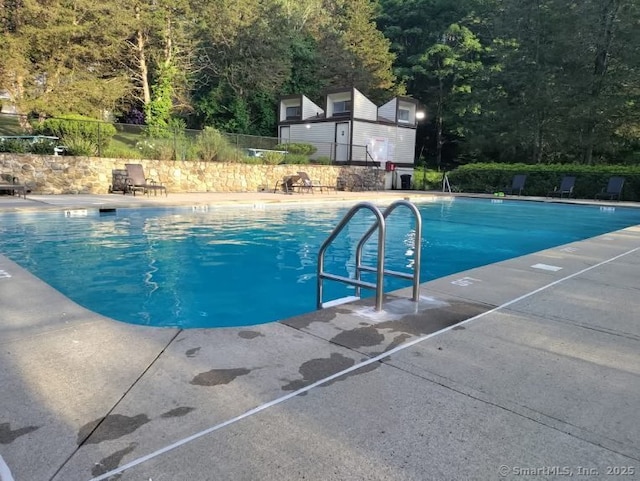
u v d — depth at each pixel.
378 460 1.63
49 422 1.83
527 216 13.44
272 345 2.69
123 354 2.51
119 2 21.77
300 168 19.77
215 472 1.55
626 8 19.97
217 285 5.43
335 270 6.33
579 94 21.83
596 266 5.20
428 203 16.75
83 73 20.95
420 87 33.84
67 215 9.53
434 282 4.34
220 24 26.94
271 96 29.53
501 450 1.71
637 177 17.55
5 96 22.08
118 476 1.52
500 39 25.77
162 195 14.34
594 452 1.71
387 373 2.35
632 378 2.35
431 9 33.53
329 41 32.62
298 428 1.83
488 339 2.86
